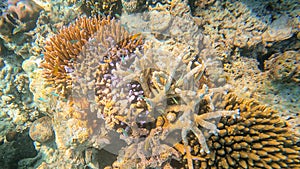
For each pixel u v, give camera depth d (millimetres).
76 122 3150
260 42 3863
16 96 4309
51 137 3799
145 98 2723
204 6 4109
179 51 3326
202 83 3191
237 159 2729
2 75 4254
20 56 4402
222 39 3924
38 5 4340
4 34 4195
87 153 3387
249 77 3795
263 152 2752
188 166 2729
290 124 3361
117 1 4211
